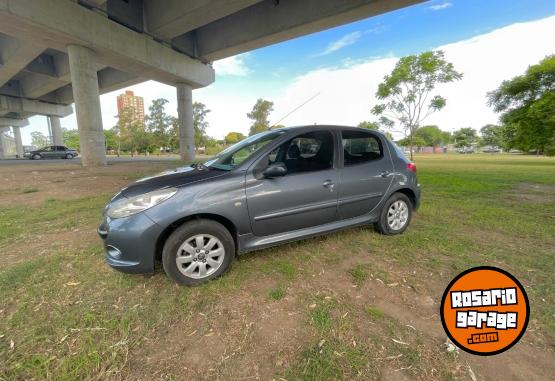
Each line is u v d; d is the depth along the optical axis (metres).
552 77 16.55
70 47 14.55
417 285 2.50
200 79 22.50
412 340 1.82
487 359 1.68
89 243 3.55
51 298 2.32
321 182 3.02
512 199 6.22
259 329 1.94
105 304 2.23
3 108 31.03
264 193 2.69
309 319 2.03
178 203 2.36
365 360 1.66
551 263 2.90
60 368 1.61
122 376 1.56
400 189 3.74
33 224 4.41
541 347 1.77
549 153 17.11
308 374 1.57
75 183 9.05
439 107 14.56
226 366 1.63
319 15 14.66
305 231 3.03
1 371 1.59
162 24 16.80
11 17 12.02
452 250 3.25
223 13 15.38
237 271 2.74
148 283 2.54
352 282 2.55
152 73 19.81
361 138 3.51
